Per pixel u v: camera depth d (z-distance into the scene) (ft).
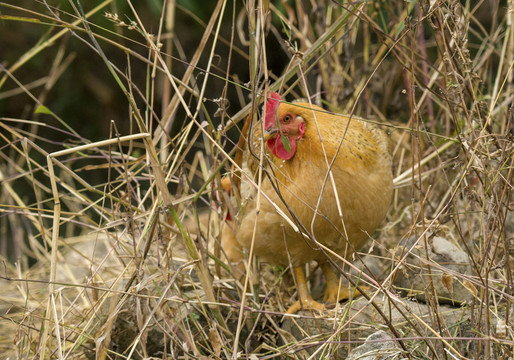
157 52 16.48
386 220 23.39
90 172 39.99
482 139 16.78
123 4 33.71
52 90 42.29
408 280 18.28
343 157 17.07
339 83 25.41
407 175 21.79
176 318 16.08
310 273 21.80
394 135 24.43
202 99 16.99
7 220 35.99
